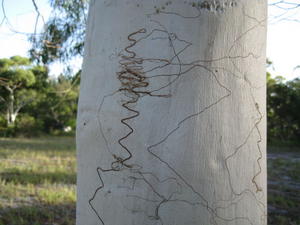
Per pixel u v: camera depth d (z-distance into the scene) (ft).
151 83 4.08
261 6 4.50
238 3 4.26
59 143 59.06
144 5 4.17
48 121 87.35
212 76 4.11
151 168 4.03
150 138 4.05
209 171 4.04
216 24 4.14
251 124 4.33
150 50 4.11
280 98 68.59
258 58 4.46
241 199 4.19
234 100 4.20
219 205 4.07
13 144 55.16
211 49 4.12
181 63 4.06
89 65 4.58
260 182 4.41
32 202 18.98
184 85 4.05
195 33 4.09
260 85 4.49
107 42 4.36
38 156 38.45
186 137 4.01
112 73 4.28
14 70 66.28
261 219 4.39
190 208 3.99
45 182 23.61
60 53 17.81
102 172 4.26
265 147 4.56
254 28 4.40
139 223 4.03
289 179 29.71
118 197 4.13
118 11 4.30
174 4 4.10
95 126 4.36
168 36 4.09
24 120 78.43
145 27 4.16
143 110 4.08
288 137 71.00
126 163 4.11
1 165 30.99
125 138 4.12
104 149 4.26
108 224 4.18
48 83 69.36
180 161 4.00
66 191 21.15
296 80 68.28
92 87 4.46
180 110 4.03
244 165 4.24
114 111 4.21
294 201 21.56
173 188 3.98
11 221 15.88
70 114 86.22
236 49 4.25
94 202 4.31
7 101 76.74
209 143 4.05
